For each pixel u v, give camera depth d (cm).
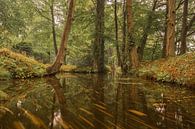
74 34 3388
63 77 1772
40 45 3925
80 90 1051
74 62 4022
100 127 515
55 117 593
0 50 1662
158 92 982
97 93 968
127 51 2106
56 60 1891
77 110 667
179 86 1167
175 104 750
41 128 507
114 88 1116
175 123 550
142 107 711
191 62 1295
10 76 1472
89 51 3462
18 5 2494
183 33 2175
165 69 1444
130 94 939
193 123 551
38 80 1465
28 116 601
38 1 3447
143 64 2009
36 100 806
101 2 2736
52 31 3647
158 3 2702
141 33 2603
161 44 3119
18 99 820
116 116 604
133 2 2595
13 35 2373
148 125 533
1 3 2172
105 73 2483
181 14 2755
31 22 3516
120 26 3156
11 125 527
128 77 1741
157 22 2536
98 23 2738
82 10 2877
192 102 777
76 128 506
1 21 2202
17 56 1703
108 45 3928
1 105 725
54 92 988
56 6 3594
